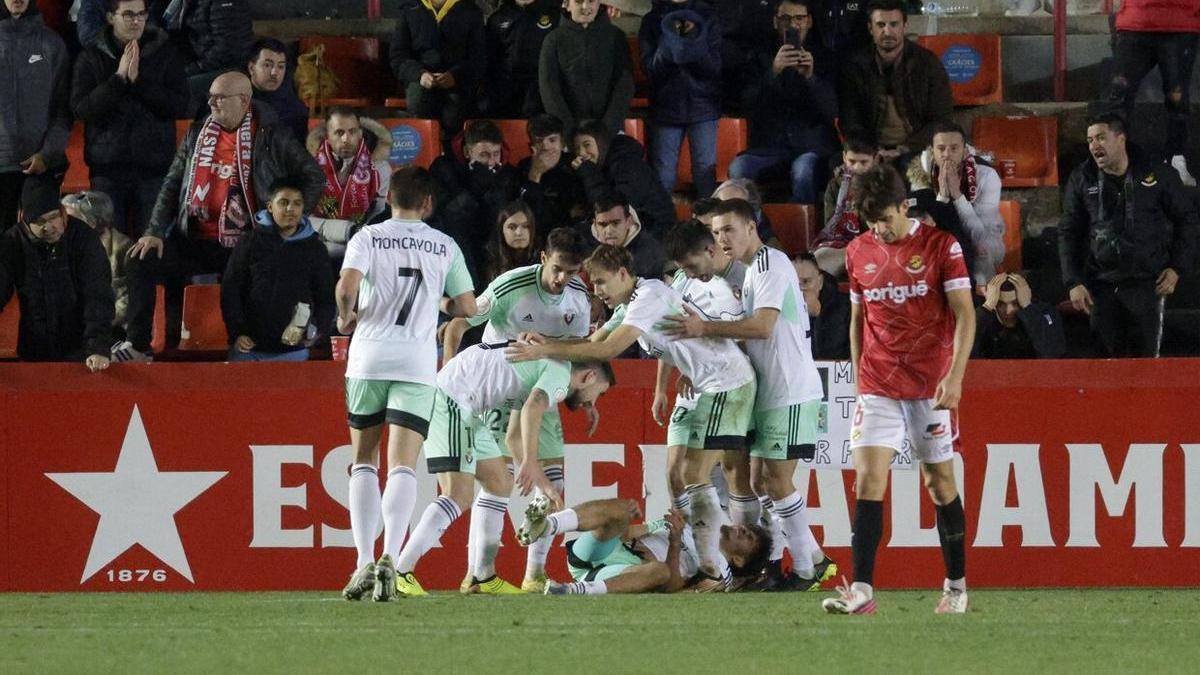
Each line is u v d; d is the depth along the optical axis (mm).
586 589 31766
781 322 32469
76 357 37625
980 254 42250
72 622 25609
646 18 46938
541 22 47312
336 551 34656
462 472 31203
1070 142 50250
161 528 34656
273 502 34688
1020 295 38625
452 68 46438
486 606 28188
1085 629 23828
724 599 30484
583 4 44844
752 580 33406
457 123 46750
